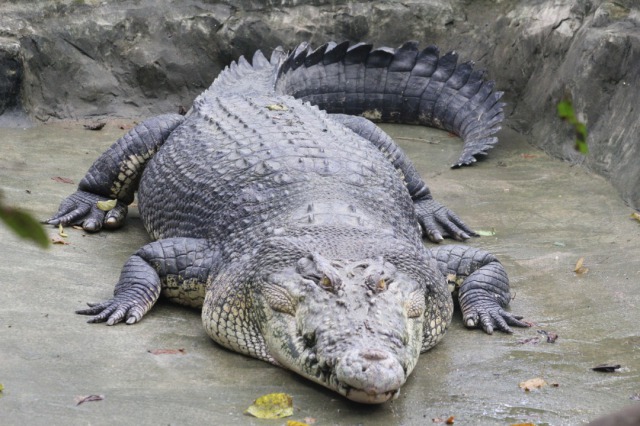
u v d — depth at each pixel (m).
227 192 10.56
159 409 7.40
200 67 19.12
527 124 18.00
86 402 7.42
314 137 11.83
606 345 9.37
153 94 18.83
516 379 8.46
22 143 16.34
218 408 7.51
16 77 17.23
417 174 13.88
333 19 19.88
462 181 15.53
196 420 7.25
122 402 7.48
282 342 8.18
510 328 9.84
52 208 13.02
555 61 17.59
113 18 18.62
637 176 14.15
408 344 7.93
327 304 7.84
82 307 9.63
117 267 11.08
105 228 12.80
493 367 8.75
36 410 7.20
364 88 18.72
